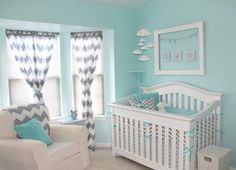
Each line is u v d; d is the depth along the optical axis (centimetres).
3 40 361
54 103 418
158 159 302
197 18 334
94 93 421
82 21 358
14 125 287
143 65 421
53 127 322
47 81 409
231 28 300
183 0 348
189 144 261
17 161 251
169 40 371
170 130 283
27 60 372
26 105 313
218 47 314
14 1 297
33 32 378
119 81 409
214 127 304
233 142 307
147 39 409
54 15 329
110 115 410
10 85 371
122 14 405
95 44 406
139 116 322
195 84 343
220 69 314
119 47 405
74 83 425
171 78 375
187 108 350
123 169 331
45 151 253
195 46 338
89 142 405
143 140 321
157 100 383
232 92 304
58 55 417
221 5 307
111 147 412
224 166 264
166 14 374
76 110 403
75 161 296
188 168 264
